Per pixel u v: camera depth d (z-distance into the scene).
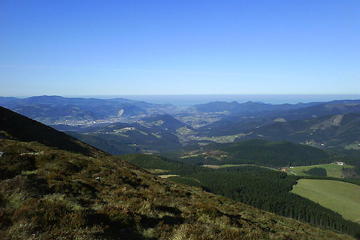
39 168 16.83
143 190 18.73
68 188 13.87
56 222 9.47
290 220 27.36
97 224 9.90
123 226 10.59
